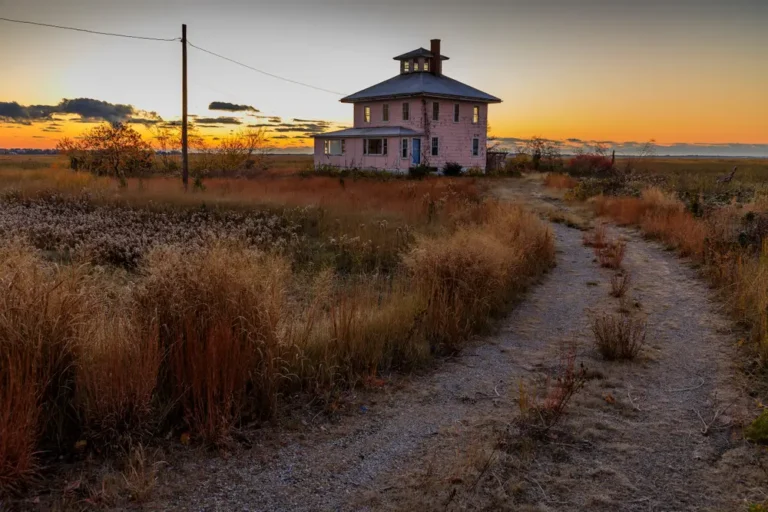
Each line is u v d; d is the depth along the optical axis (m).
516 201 24.27
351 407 5.09
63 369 4.29
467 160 44.09
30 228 12.60
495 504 3.63
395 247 12.48
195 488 3.71
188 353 4.60
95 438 4.02
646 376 5.91
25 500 3.41
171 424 4.44
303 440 4.45
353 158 42.25
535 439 4.50
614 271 11.50
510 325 7.84
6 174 25.80
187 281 5.12
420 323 6.85
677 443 4.46
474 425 4.77
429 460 4.18
